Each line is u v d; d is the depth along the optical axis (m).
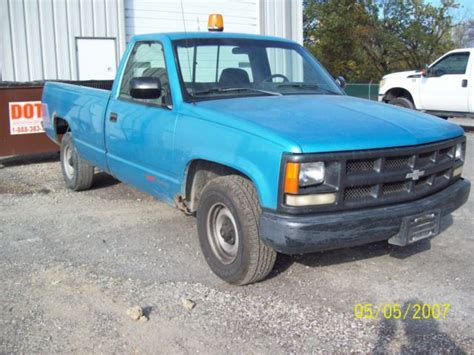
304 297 4.02
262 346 3.36
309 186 3.56
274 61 5.39
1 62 11.37
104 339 3.43
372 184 3.77
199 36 5.11
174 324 3.62
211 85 4.80
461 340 3.44
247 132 3.82
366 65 33.97
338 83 5.90
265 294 4.07
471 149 10.77
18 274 4.43
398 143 3.84
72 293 4.08
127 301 3.95
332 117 4.06
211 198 4.16
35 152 9.00
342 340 3.43
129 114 5.21
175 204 4.84
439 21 34.31
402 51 34.31
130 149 5.23
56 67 12.04
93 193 7.09
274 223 3.59
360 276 4.40
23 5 11.49
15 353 3.26
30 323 3.63
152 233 5.47
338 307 3.87
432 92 13.59
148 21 13.29
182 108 4.50
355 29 32.62
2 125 8.70
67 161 7.21
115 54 12.73
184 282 4.28
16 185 7.60
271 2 14.87
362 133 3.77
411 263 4.68
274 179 3.59
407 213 3.89
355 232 3.69
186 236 5.37
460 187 4.48
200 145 4.21
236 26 14.57
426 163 4.09
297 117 4.00
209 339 3.44
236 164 3.87
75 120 6.52
